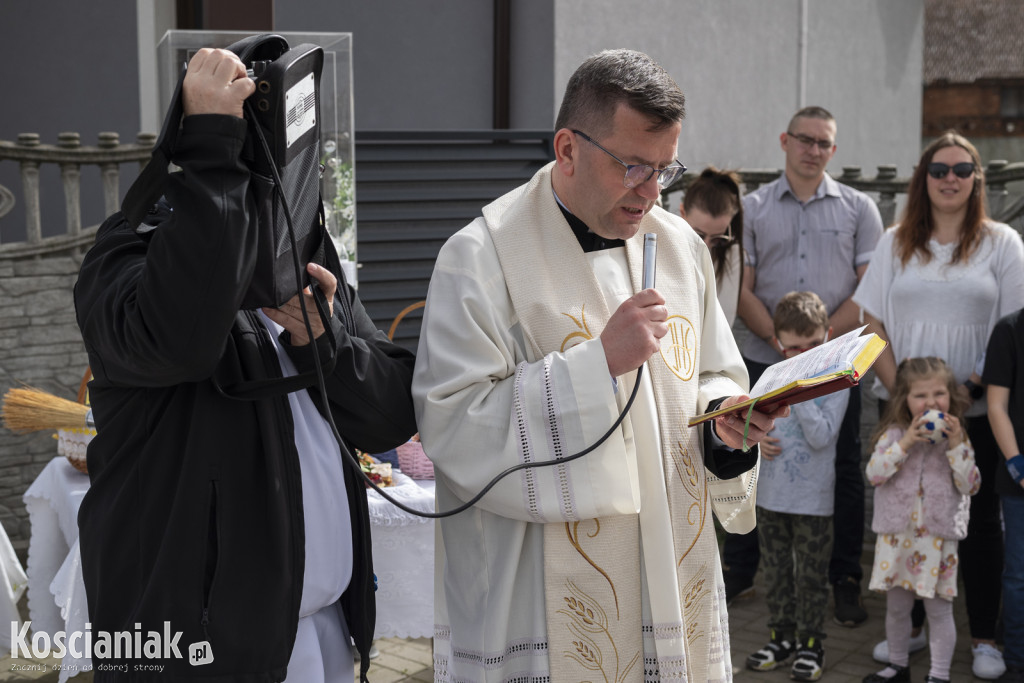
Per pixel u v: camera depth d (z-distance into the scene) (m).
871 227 4.56
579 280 1.86
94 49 6.56
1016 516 3.59
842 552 4.37
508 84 6.86
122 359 1.52
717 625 1.94
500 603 1.80
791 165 4.54
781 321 3.82
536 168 5.37
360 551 1.84
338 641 1.87
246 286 1.47
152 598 1.59
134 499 1.63
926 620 4.34
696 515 1.89
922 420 3.51
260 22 4.25
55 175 6.59
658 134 1.68
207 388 1.64
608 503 1.73
